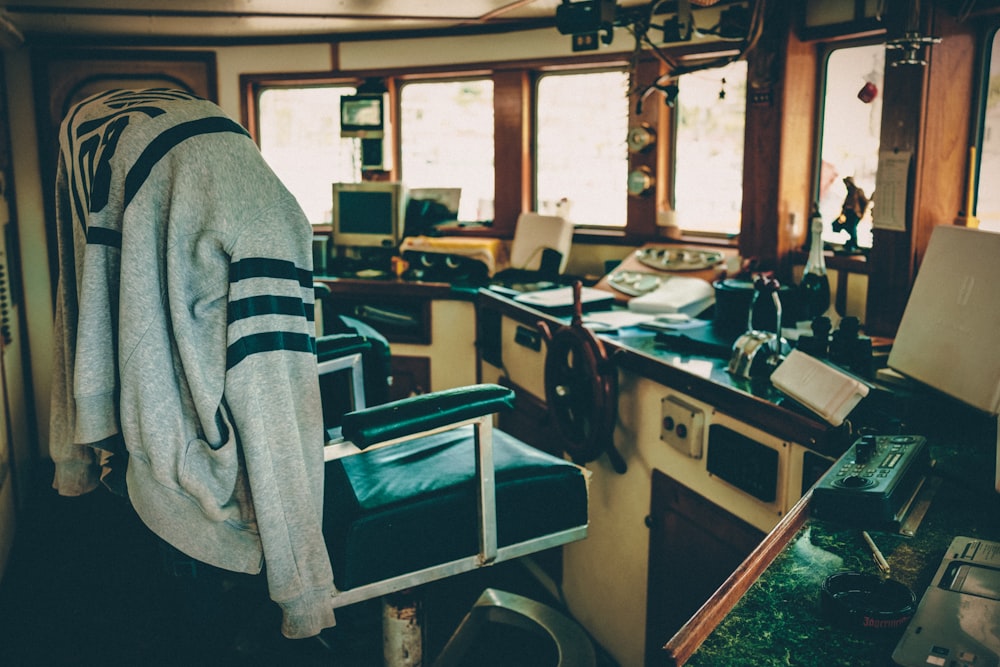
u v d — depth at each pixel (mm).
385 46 4582
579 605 3055
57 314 1599
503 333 3568
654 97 3867
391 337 4438
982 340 1695
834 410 1764
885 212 2629
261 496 1352
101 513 3898
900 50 2504
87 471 1618
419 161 4797
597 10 3051
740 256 3354
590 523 2945
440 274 4395
